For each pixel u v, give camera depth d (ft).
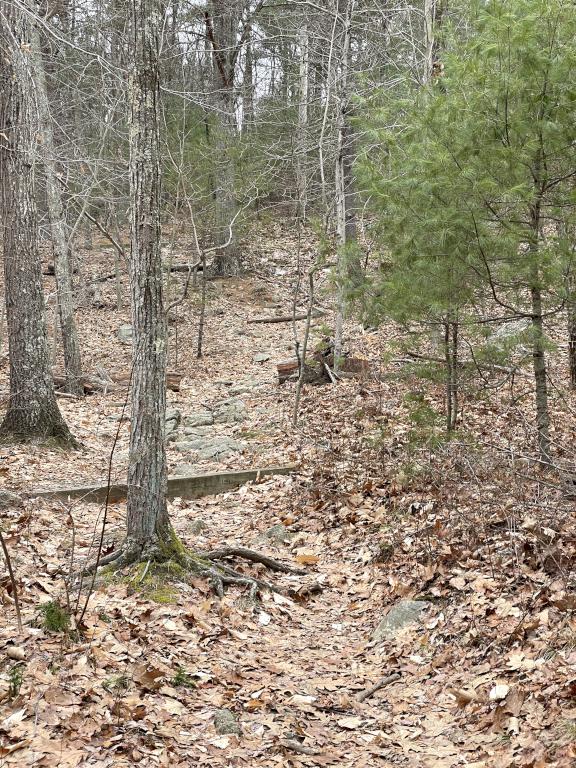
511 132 22.13
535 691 13.71
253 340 66.23
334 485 30.27
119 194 71.36
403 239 25.75
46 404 36.96
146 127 19.97
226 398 50.57
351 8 47.24
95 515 27.71
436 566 20.72
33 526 24.50
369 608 21.01
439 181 22.59
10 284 36.22
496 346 25.20
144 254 20.34
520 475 21.57
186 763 12.78
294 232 93.15
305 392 46.47
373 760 13.55
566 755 11.48
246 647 18.33
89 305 74.43
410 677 16.72
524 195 20.98
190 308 73.10
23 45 27.07
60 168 54.70
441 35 26.61
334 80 47.62
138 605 18.89
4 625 16.37
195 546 25.32
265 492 31.48
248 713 15.05
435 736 14.03
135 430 20.98
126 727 13.44
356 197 55.36
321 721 15.08
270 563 23.79
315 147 55.06
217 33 73.97
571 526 19.51
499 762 12.16
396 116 28.40
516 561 18.67
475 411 33.94
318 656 18.44
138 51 19.75
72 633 16.21
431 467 26.55
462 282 23.98
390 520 25.62
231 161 72.43
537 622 15.70
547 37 21.54
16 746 12.22
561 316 24.89
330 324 64.90
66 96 59.47
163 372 21.08
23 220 35.81
